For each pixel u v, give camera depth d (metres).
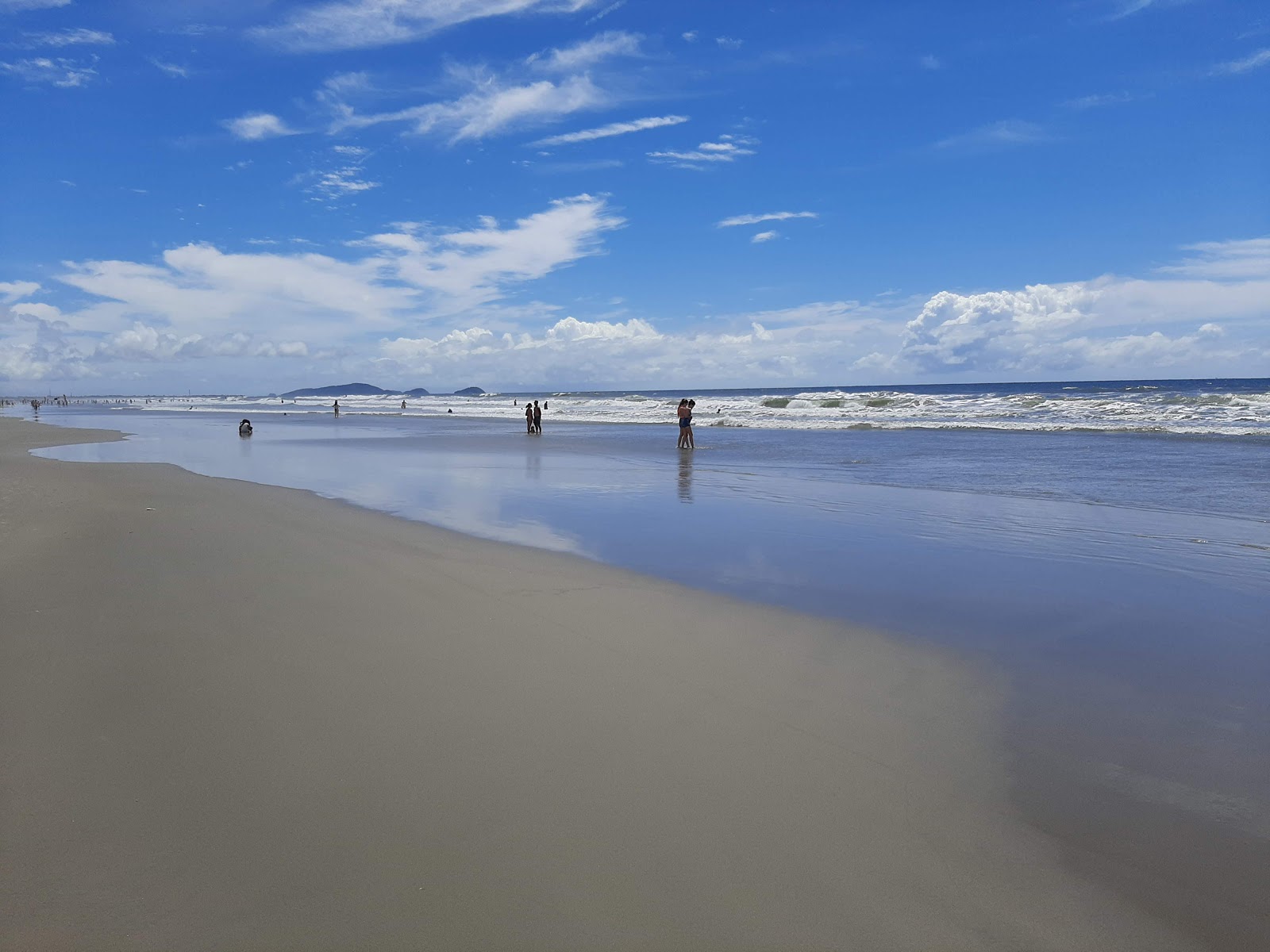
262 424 50.44
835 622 6.25
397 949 2.56
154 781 3.56
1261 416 30.72
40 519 10.40
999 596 7.07
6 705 4.36
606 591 7.12
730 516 11.59
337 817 3.30
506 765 3.79
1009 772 3.83
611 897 2.84
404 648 5.44
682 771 3.77
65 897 2.76
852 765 3.88
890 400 52.44
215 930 2.62
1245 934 2.70
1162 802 3.57
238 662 5.08
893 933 2.69
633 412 59.84
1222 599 6.98
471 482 16.22
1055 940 2.66
